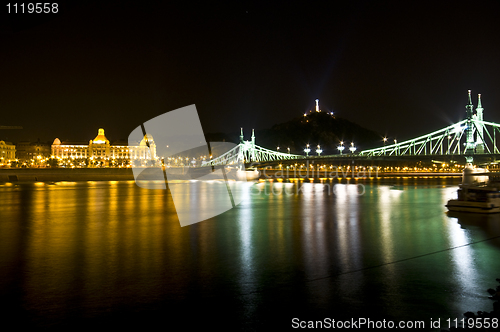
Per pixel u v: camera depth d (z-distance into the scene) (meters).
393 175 100.94
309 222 22.38
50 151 185.00
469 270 11.95
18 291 10.33
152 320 8.54
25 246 16.06
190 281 11.10
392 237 17.30
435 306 9.16
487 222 21.20
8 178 76.62
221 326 8.25
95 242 16.84
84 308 9.18
